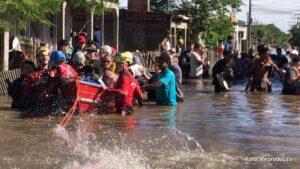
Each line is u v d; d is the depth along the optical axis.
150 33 34.41
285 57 24.55
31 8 13.48
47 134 8.76
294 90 16.64
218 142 8.43
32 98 11.59
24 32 22.03
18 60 17.03
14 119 10.28
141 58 26.00
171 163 7.02
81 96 11.01
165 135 8.91
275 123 10.52
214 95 16.19
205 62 24.98
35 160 7.04
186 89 18.25
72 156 7.30
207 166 6.90
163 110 12.20
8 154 7.33
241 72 22.05
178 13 42.16
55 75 11.29
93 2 21.23
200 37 43.03
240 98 15.30
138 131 9.26
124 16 34.44
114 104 11.40
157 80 13.27
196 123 10.31
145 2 36.22
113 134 8.94
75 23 30.75
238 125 10.17
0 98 13.91
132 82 11.52
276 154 7.65
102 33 27.84
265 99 15.12
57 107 11.20
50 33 24.19
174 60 14.49
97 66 12.84
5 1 12.77
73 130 9.23
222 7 42.69
